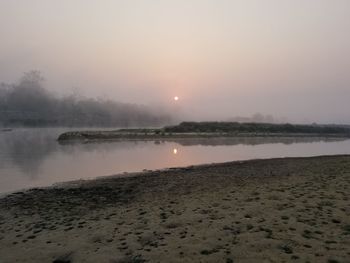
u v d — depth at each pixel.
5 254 10.16
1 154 43.53
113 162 35.81
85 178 25.53
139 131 87.62
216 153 46.03
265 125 107.56
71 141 68.06
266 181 19.62
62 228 12.45
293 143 72.19
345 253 8.68
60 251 10.11
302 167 26.45
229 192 16.67
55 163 35.00
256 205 13.53
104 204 16.31
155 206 14.88
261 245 9.44
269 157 41.12
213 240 10.03
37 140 71.75
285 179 20.02
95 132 79.44
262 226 10.95
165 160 37.53
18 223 13.55
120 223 12.52
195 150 50.47
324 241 9.52
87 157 40.66
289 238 9.84
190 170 28.05
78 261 9.30
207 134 86.25
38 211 15.46
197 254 9.16
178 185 20.22
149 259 9.05
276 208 12.97
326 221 11.23
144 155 42.97
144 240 10.48
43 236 11.61
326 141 83.44
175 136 79.69
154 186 20.38
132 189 19.80
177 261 8.82
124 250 9.81
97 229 11.96
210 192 17.16
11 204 17.06
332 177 19.78
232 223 11.45
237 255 8.91
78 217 14.03
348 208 12.66
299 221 11.30
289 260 8.43
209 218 12.20
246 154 44.97
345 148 59.28
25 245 10.83
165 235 10.78
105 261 9.16
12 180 24.95
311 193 15.29
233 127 100.31
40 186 22.47
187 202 15.11
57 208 15.88
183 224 11.73
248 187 17.77
